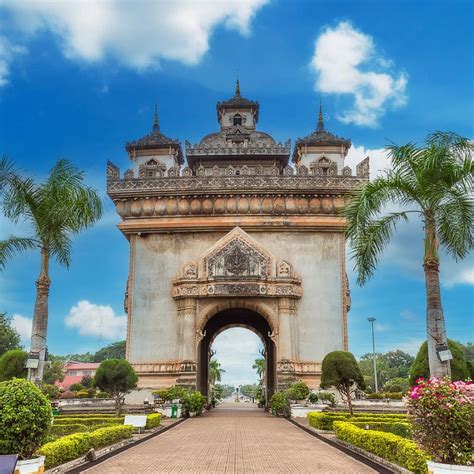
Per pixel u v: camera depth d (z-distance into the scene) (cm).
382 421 2495
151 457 1664
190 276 3875
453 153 1861
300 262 4028
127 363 2997
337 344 3897
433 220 1872
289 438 2183
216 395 7956
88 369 11538
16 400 1194
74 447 1548
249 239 3919
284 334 3781
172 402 3384
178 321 3884
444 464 1107
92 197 2420
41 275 2373
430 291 1845
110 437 1900
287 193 4047
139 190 4069
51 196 2362
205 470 1437
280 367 3719
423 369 2219
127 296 4028
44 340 2334
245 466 1500
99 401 3806
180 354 3788
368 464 1528
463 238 1783
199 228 4041
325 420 2456
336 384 2750
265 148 4694
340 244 4075
